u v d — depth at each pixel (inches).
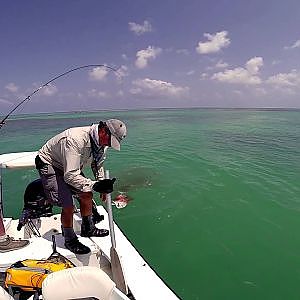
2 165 163.9
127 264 122.3
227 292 154.1
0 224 132.8
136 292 107.0
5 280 106.9
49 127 1251.2
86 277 94.2
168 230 223.1
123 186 329.4
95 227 145.3
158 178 360.2
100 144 126.1
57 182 129.7
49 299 91.3
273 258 184.4
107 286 94.0
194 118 1653.5
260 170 387.9
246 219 239.8
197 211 256.7
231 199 283.6
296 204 268.8
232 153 515.5
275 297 150.3
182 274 169.9
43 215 172.4
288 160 448.8
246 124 1146.7
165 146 612.1
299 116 1765.5
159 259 185.0
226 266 177.0
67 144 121.1
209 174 373.1
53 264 112.7
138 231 221.8
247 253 190.9
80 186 121.0
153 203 276.7
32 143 729.0
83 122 1599.4
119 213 254.5
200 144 629.3
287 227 224.7
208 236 212.8
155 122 1358.3
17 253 128.3
